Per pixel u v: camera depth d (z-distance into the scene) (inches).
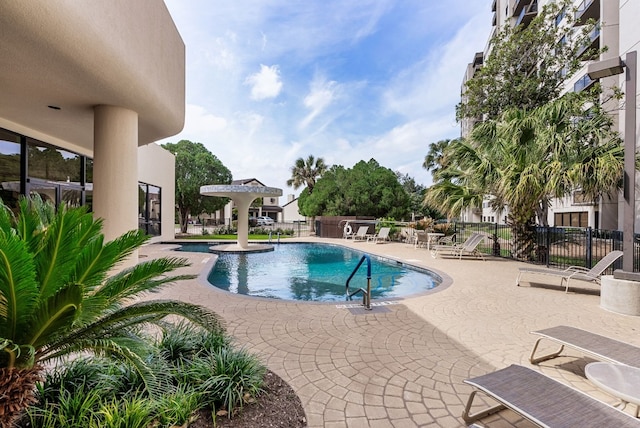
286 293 305.6
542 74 541.6
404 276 379.9
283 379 116.3
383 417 95.3
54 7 114.8
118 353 81.7
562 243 375.2
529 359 135.0
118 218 197.9
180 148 1050.1
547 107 357.4
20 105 202.2
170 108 232.5
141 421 81.2
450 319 186.1
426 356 137.1
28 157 307.7
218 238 796.0
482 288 265.4
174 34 241.8
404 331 166.2
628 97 199.6
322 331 165.3
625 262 205.0
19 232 80.7
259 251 566.6
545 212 444.1
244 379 101.8
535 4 994.1
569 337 123.3
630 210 203.0
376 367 126.8
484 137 402.0
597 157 316.8
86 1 128.0
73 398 88.0
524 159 372.8
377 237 708.0
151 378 83.1
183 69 268.5
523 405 76.5
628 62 197.5
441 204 457.7
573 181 319.0
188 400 89.9
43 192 327.3
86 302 79.0
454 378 118.5
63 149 359.6
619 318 188.5
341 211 927.7
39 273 74.0
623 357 105.8
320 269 425.1
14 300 66.2
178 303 95.1
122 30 156.9
